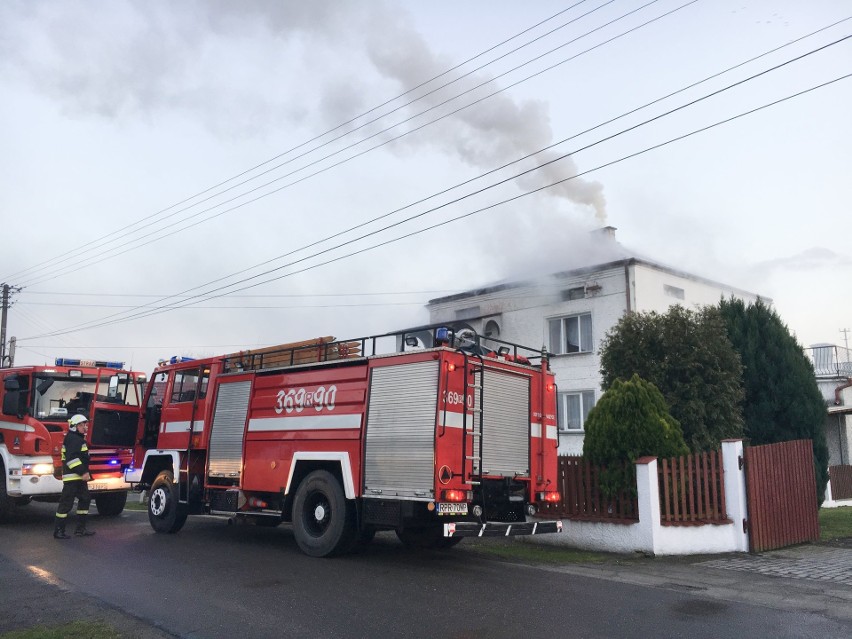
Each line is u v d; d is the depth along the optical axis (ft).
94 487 43.98
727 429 39.34
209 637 18.12
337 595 22.47
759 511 33.27
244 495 34.53
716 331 40.40
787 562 29.99
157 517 38.22
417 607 20.93
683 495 32.60
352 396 30.04
